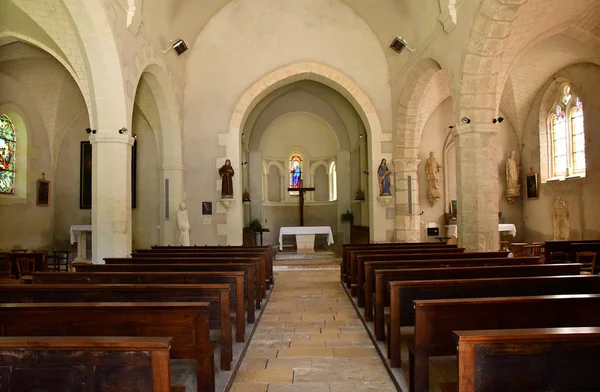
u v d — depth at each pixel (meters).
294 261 14.27
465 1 8.94
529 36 9.63
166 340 2.24
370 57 14.47
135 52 9.71
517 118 16.00
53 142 14.59
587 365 2.26
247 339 5.55
